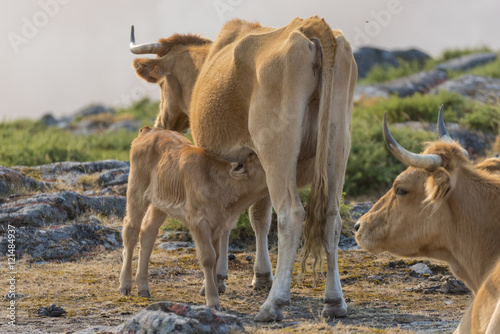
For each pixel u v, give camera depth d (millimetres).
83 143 31797
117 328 8172
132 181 11805
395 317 10211
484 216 6934
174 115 14406
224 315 7914
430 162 6809
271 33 10594
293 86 9758
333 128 9992
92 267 13484
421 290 12203
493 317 5641
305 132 10047
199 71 13352
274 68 9922
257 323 9539
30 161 26750
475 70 47219
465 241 7074
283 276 9672
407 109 34281
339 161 10047
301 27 10109
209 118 11312
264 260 12281
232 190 10406
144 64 14094
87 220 16156
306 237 9828
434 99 34781
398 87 45031
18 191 17703
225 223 10586
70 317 9812
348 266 13930
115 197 17859
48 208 15844
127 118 48156
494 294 6227
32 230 14602
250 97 10578
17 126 43125
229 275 13406
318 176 9719
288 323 9562
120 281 11641
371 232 7867
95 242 15039
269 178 10016
